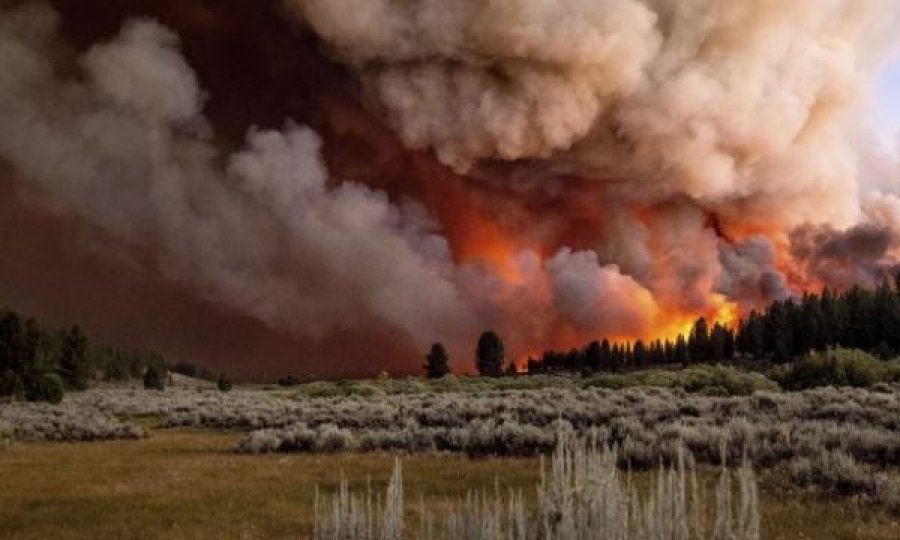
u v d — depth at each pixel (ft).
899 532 32.81
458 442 70.44
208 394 269.03
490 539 21.81
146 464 67.26
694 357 421.59
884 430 57.36
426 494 46.11
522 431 67.46
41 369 233.35
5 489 54.70
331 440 74.33
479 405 111.75
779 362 348.59
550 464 56.54
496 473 53.78
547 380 284.82
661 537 19.15
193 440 93.50
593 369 446.19
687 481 45.34
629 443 55.36
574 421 83.82
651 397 116.47
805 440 52.19
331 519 26.76
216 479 56.39
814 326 343.87
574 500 21.43
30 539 38.17
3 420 113.60
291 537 35.88
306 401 174.81
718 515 18.43
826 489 41.75
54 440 95.66
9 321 227.40
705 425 62.90
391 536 25.16
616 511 20.36
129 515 43.29
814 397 89.56
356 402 152.66
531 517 25.41
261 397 220.64
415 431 77.05
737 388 135.33
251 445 75.61
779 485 43.21
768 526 33.99
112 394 268.21
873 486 40.68
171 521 41.42
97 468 65.31
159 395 258.78
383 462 62.64
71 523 41.81
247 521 40.16
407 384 277.03
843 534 32.68
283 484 52.75
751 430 56.44
